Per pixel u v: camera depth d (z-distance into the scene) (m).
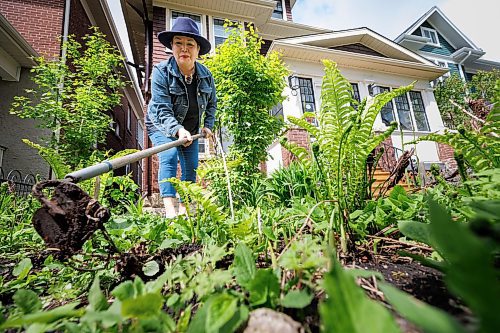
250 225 0.82
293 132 5.87
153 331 0.40
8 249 1.22
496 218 0.47
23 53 4.59
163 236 1.04
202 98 2.46
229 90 3.76
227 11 7.84
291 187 1.90
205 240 0.92
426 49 15.13
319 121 0.94
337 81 0.87
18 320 0.37
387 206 0.93
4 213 1.72
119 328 0.43
